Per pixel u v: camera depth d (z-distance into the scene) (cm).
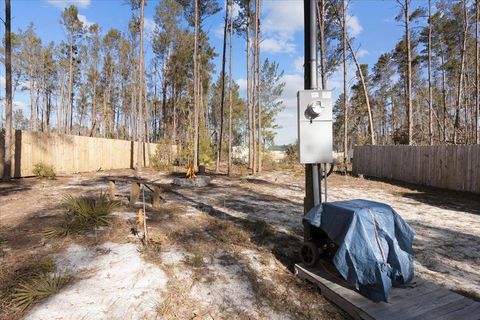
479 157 927
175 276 331
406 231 292
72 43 2664
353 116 2761
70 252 381
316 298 298
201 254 394
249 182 1153
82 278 316
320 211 321
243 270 356
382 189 1040
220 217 589
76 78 3300
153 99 2848
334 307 284
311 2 355
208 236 469
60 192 823
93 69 2862
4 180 998
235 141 2756
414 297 269
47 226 479
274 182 1172
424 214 675
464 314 243
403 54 2488
